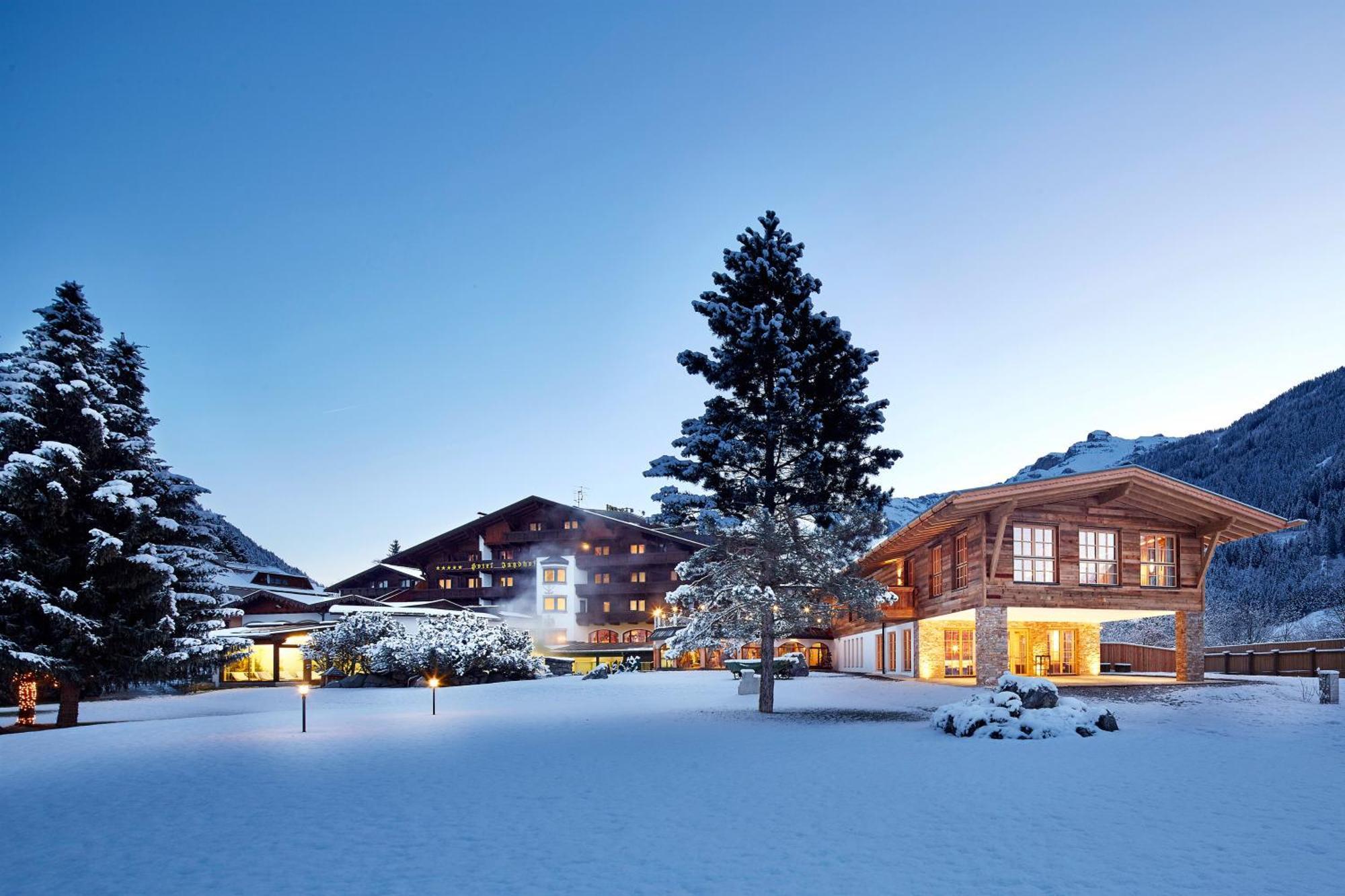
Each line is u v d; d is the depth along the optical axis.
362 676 41.19
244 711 30.66
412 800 11.38
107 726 22.28
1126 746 15.08
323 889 7.62
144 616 28.80
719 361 23.86
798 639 49.38
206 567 31.59
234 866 8.36
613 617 67.19
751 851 8.66
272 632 51.16
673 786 12.06
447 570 72.75
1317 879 7.52
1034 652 33.25
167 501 31.03
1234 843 8.72
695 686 33.38
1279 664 34.53
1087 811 10.15
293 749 16.61
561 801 11.16
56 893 7.65
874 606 22.94
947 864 8.09
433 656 39.75
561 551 70.62
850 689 29.02
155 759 15.52
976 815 10.05
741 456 23.25
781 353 23.09
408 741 17.64
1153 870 7.80
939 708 17.80
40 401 27.27
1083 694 23.48
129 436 30.84
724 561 23.77
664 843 9.02
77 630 25.95
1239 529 27.77
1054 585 26.70
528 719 21.91
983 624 25.95
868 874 7.82
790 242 24.55
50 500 25.92
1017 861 8.15
